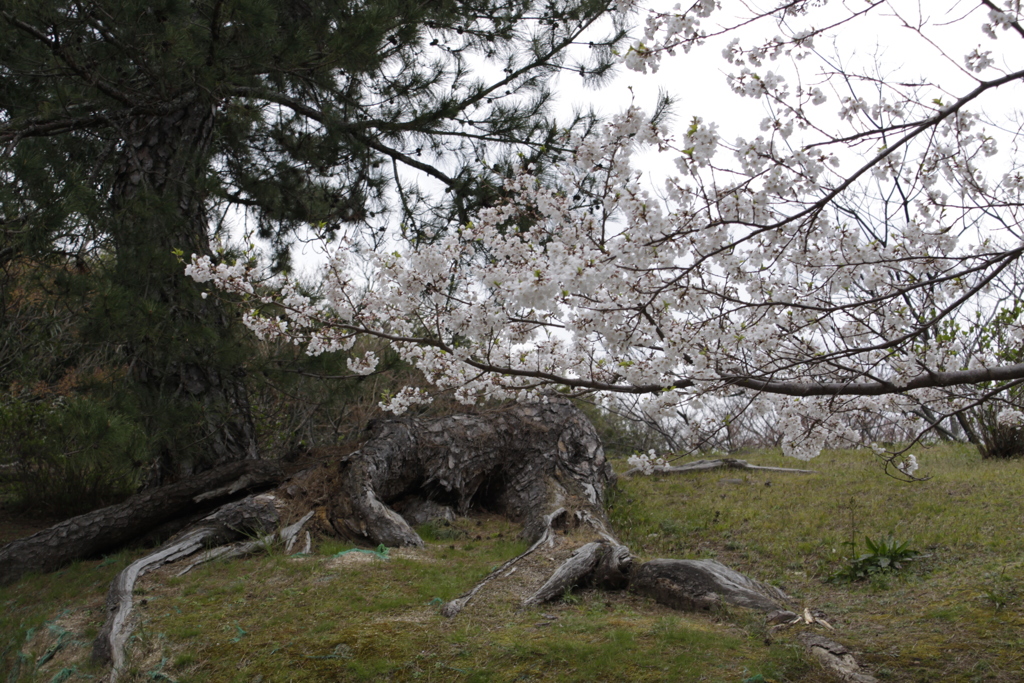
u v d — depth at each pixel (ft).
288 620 15.15
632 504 27.55
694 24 10.60
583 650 13.16
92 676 13.82
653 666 12.56
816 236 11.59
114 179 25.17
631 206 10.43
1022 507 21.34
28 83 24.40
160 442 22.93
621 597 16.92
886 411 13.94
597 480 26.63
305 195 29.71
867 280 12.20
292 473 23.75
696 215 10.49
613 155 11.86
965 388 14.32
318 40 24.86
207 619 15.40
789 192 10.53
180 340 22.24
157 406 22.43
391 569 18.15
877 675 11.78
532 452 26.94
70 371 33.32
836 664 12.14
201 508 22.62
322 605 15.87
